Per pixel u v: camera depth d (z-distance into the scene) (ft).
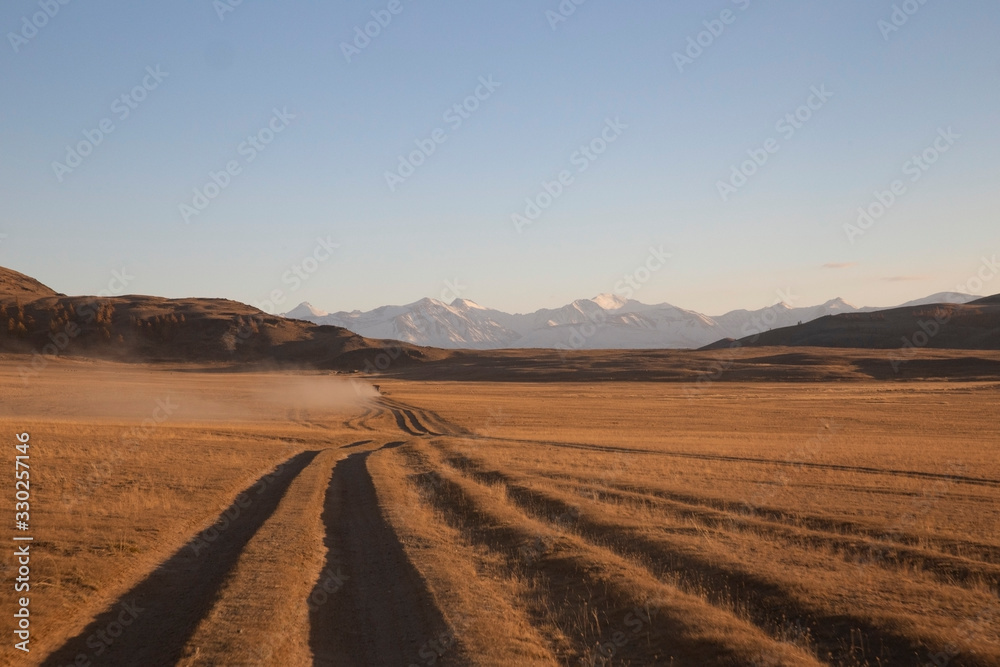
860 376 496.23
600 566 43.50
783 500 71.36
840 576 39.83
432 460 116.06
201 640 30.99
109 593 39.47
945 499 73.26
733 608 36.17
